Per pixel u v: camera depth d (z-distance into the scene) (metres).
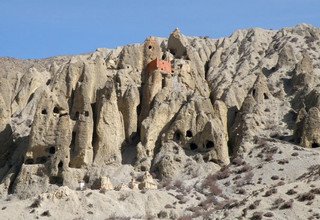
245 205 66.88
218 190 85.62
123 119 107.19
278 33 145.25
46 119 101.00
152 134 101.81
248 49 136.38
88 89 108.81
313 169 83.00
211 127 98.31
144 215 78.19
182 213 77.62
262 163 89.50
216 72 127.12
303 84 113.31
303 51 130.75
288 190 67.19
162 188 88.19
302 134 94.81
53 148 99.94
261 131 101.44
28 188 94.25
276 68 124.69
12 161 103.62
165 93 108.44
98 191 82.44
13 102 118.62
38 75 124.00
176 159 96.06
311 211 61.75
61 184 95.06
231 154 101.25
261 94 109.44
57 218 75.31
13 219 75.25
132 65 118.88
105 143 100.75
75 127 101.44
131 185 87.25
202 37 146.25
